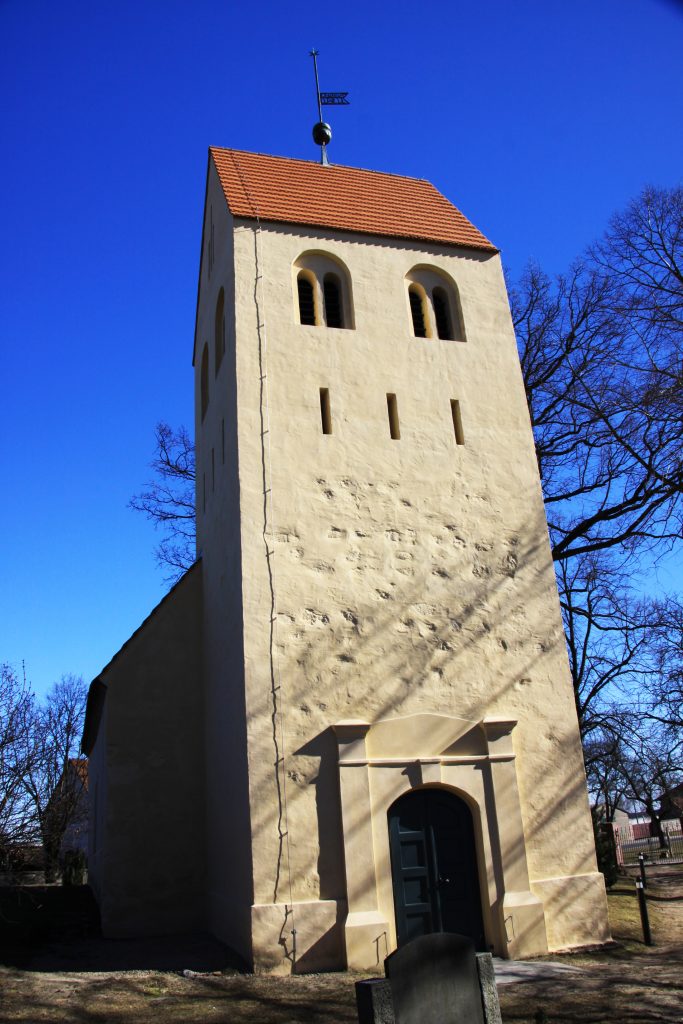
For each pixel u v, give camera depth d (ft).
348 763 42.32
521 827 43.96
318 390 50.65
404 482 50.08
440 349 54.75
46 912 56.80
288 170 63.72
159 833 52.29
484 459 52.49
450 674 46.47
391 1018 23.08
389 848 41.73
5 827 50.65
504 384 55.36
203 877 52.01
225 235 57.31
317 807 41.47
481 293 58.13
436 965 24.58
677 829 160.04
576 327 80.12
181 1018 31.45
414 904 41.52
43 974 38.83
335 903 40.01
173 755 54.19
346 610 45.88
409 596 47.42
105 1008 32.89
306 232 55.67
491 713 46.34
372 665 45.21
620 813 203.62
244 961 40.04
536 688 47.75
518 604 49.39
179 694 55.67
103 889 50.85
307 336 51.93
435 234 59.62
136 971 39.55
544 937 42.16
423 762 43.65
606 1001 32.71
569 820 45.42
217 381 57.72
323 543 46.93
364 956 39.06
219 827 48.62
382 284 55.52
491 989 25.30
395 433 51.37
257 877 39.50
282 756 41.83
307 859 40.42
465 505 50.85
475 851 43.57
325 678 44.09
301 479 47.96
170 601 57.47
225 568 50.29
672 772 107.04
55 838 59.11
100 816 60.34
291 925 39.09
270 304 52.16
